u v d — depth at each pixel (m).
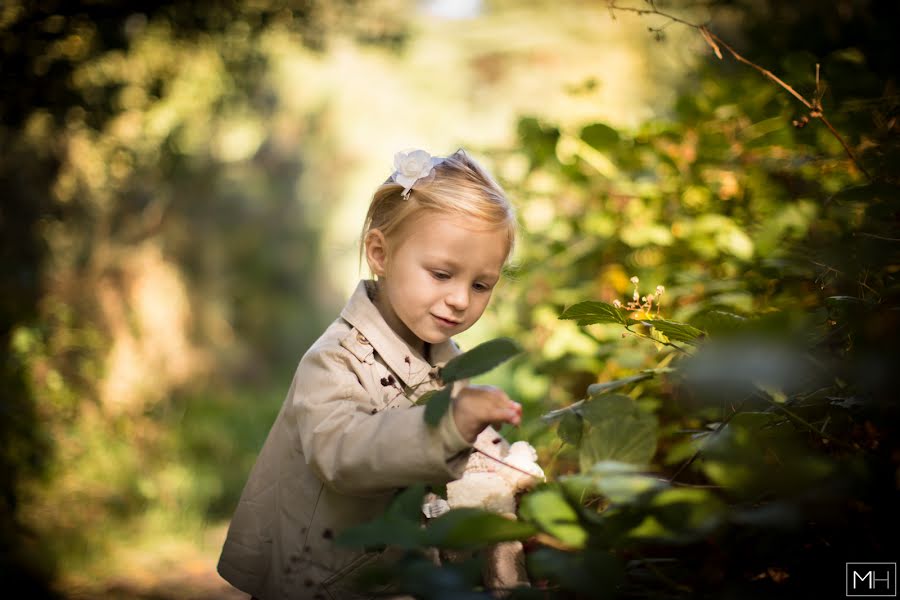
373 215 1.97
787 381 1.41
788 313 1.41
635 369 2.63
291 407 1.91
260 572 1.95
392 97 16.94
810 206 2.90
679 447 1.88
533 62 17.05
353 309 1.97
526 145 3.78
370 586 1.30
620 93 12.52
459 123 17.17
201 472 6.74
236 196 13.42
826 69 2.78
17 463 4.73
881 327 1.61
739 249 2.98
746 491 1.40
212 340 10.09
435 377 1.95
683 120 3.35
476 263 1.82
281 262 14.98
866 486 1.29
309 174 16.77
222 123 7.75
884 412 1.50
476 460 1.86
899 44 3.34
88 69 5.48
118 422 6.41
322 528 1.83
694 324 1.94
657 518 1.28
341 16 6.15
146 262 7.70
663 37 2.48
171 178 7.76
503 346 1.45
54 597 4.24
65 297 6.48
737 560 1.50
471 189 1.84
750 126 3.21
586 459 1.48
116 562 4.84
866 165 2.23
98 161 6.36
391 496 1.82
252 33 5.80
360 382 1.85
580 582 1.21
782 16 3.87
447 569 1.25
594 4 16.39
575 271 3.63
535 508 1.33
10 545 4.46
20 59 4.99
